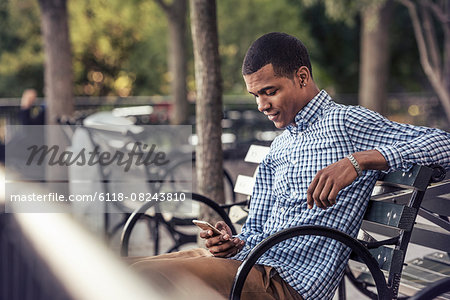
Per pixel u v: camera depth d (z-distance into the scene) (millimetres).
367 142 2207
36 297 3439
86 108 13625
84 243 4352
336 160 2227
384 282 2057
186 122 12430
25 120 8922
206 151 3934
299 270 2164
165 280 2094
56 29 7395
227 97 20922
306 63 2316
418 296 1667
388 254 2186
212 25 3863
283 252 2223
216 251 2268
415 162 2086
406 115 15188
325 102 2312
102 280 3516
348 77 22547
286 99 2287
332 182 2021
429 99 14883
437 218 2451
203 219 3938
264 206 2533
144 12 22469
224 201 3980
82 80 25703
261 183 2561
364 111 2234
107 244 4426
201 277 2059
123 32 24359
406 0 9805
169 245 4605
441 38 18297
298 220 2264
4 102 12070
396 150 2068
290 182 2350
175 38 12359
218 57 3914
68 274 3594
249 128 10984
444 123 14258
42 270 3684
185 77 12461
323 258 2176
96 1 22422
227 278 2064
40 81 24797
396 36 20484
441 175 2139
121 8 22250
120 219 5113
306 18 21219
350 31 21344
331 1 11430
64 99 7355
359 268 2641
